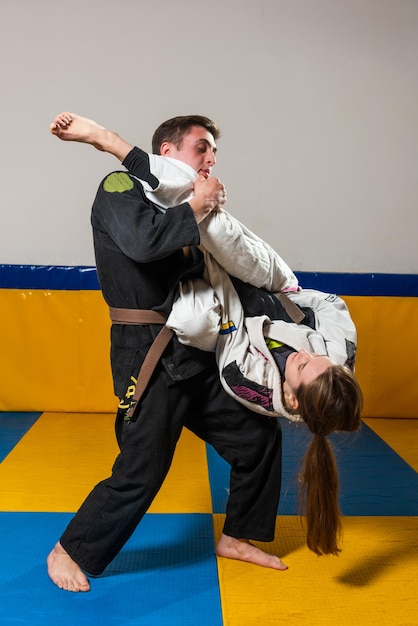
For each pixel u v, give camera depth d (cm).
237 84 421
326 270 434
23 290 417
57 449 357
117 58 416
